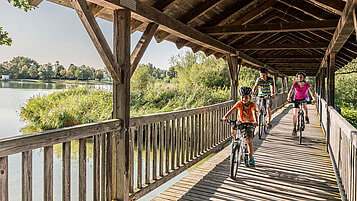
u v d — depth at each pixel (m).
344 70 29.61
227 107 7.16
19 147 1.88
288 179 4.03
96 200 2.73
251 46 7.75
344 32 4.08
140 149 3.40
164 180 3.88
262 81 6.99
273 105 13.88
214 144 6.15
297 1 5.57
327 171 4.41
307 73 19.33
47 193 2.15
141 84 23.00
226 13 5.68
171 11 4.46
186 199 3.33
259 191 3.58
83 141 2.52
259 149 5.89
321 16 5.37
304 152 5.64
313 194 3.50
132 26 3.99
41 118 12.35
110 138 2.95
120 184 3.01
